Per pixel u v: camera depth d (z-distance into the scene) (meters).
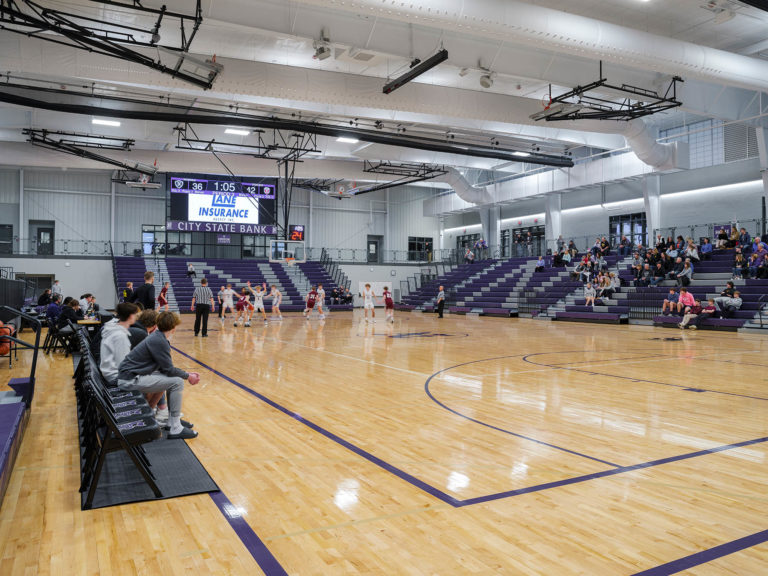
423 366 9.09
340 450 4.45
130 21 11.46
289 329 16.61
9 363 9.01
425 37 12.20
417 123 18.36
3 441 3.65
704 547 2.79
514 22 9.77
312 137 21.84
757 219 19.72
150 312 5.42
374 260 35.38
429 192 36.91
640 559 2.67
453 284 29.81
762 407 6.02
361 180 26.73
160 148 22.36
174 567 2.58
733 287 16.30
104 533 2.94
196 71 12.52
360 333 15.37
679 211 22.75
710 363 9.45
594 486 3.64
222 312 17.92
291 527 3.03
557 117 15.49
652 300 18.48
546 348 11.75
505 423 5.32
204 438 4.78
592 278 21.55
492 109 15.95
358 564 2.62
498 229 31.84
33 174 26.66
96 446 3.57
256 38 12.33
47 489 3.58
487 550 2.76
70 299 10.20
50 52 11.71
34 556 2.68
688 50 11.85
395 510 3.25
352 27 11.42
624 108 17.20
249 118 16.50
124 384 4.59
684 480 3.76
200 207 26.52
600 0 12.62
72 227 27.39
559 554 2.72
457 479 3.78
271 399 6.43
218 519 3.13
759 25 13.84
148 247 29.06
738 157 20.67
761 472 3.92
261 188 27.67
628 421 5.40
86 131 18.36
